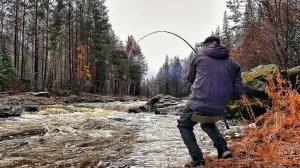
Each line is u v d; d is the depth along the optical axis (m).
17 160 5.08
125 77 73.31
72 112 13.76
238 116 9.33
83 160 5.07
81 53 49.00
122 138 6.98
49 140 6.71
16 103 17.16
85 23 49.88
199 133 7.39
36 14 39.56
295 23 14.15
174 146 6.11
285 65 13.01
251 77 9.27
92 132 7.79
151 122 9.96
